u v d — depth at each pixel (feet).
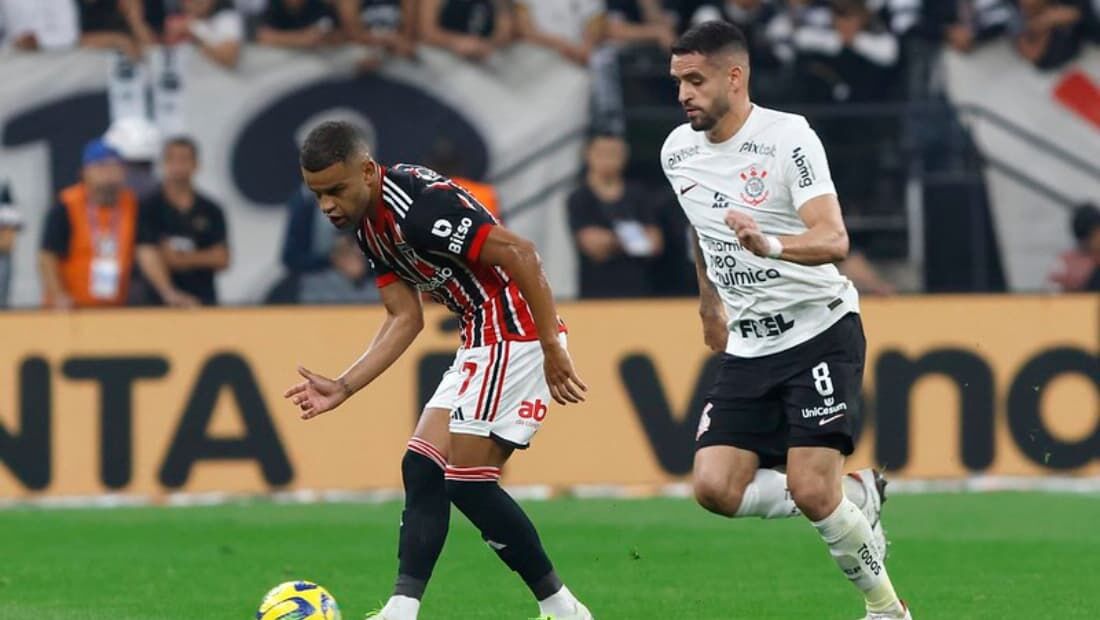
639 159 158.61
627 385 132.46
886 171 157.58
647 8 161.17
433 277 66.90
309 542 106.83
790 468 67.62
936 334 132.16
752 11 159.43
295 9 159.94
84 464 130.72
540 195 158.61
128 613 78.89
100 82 159.84
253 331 132.05
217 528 114.01
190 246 146.51
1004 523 113.19
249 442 131.44
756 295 68.39
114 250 143.33
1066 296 132.36
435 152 134.72
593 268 148.25
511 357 66.59
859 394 68.39
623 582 88.89
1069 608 79.41
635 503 126.52
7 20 159.63
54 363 130.93
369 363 68.33
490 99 160.15
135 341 131.44
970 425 132.05
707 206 68.85
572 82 160.15
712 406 70.38
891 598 69.15
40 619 76.23
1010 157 157.89
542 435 132.46
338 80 160.04
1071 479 131.95
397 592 67.21
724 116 67.92
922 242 156.87
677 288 150.41
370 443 132.05
